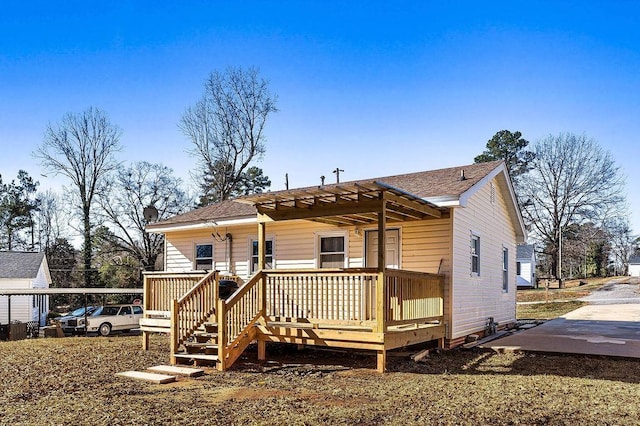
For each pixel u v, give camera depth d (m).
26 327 22.69
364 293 9.87
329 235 14.35
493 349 11.95
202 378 8.99
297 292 10.53
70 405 6.96
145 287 12.98
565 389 8.02
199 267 17.44
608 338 13.82
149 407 6.83
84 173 39.62
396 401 7.18
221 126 37.56
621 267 68.69
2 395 7.61
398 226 13.10
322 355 11.65
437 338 11.76
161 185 42.66
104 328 23.08
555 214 48.25
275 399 7.32
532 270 48.50
